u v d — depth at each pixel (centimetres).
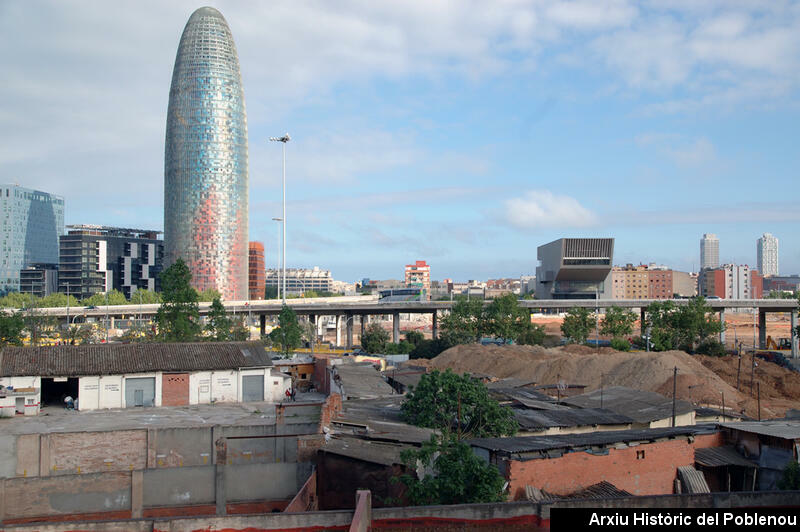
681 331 12744
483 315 14675
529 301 18062
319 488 3575
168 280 8962
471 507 2477
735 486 4075
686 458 3966
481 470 3089
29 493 3312
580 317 14288
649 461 3809
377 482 3428
